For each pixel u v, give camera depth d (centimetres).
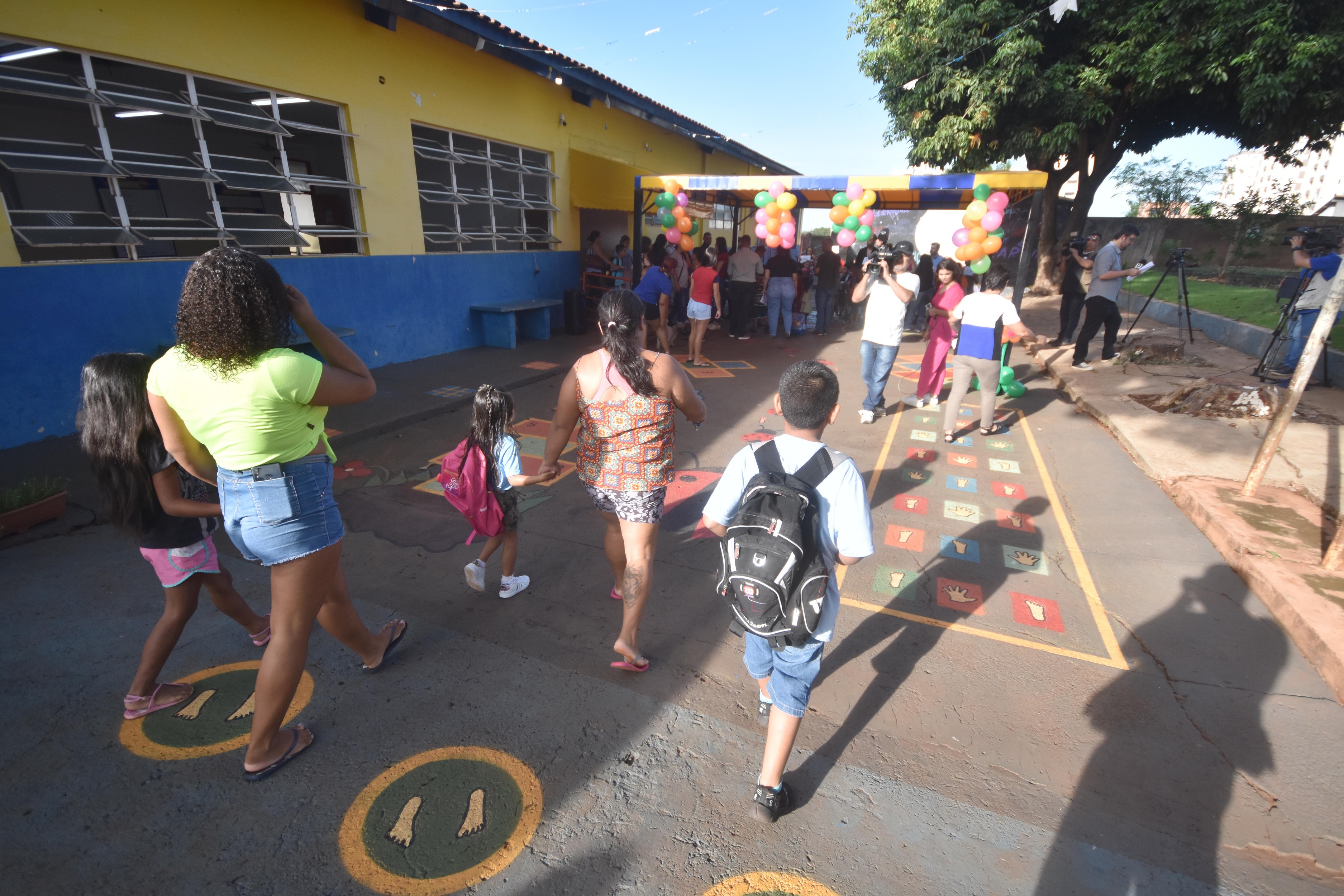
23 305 522
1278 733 270
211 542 261
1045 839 221
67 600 338
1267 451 459
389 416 648
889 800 236
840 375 938
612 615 346
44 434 545
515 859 211
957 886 205
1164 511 477
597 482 275
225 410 195
